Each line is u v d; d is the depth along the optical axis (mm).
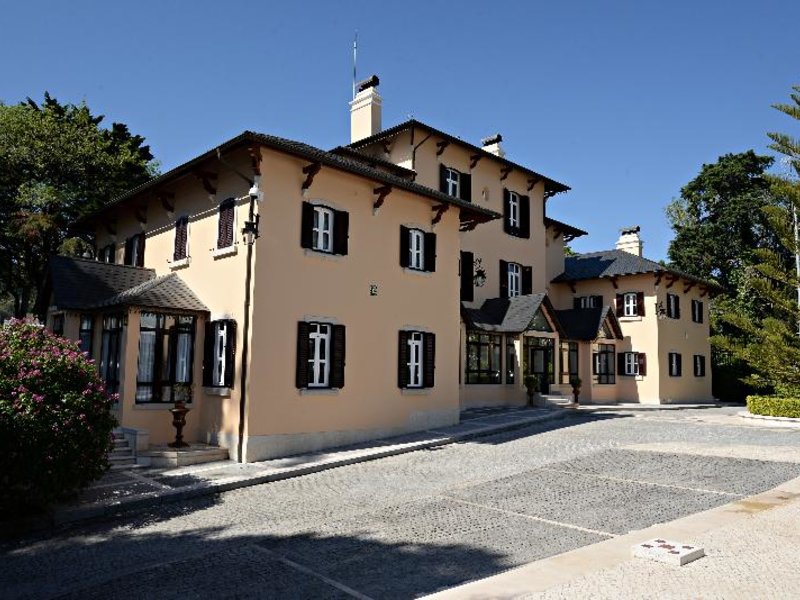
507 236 26562
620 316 31703
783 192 20312
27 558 7426
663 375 30797
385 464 13234
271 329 13914
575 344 29000
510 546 7359
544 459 13172
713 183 44031
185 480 11398
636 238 35219
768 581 5578
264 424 13594
